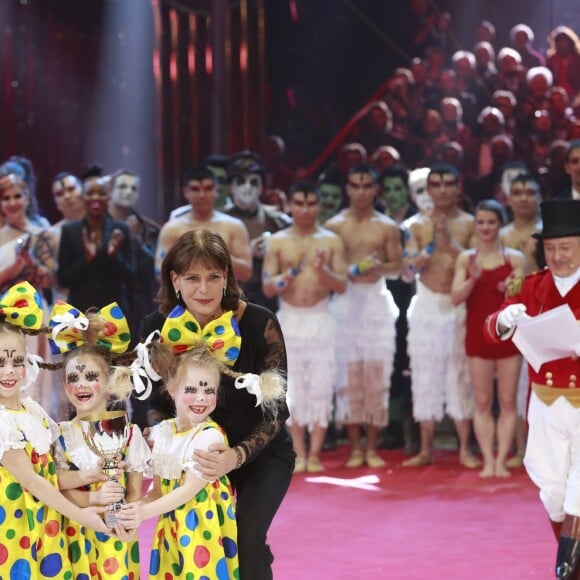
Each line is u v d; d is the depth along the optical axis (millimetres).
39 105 21641
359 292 14344
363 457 14398
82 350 6648
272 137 22156
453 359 13906
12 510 6379
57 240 14086
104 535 6488
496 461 13398
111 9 21844
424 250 13734
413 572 9398
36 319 6664
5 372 6441
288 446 7047
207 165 16047
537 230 13922
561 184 14391
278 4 23234
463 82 20047
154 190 22469
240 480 6941
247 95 22734
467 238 14266
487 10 22594
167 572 6602
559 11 22516
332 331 13992
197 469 6359
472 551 10078
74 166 22000
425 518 11406
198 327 6633
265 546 6613
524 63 20750
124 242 14055
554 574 9273
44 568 6418
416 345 14016
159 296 6941
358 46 22891
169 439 6617
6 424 6324
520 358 13273
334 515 11586
